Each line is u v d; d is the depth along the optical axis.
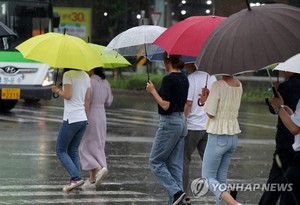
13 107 42.72
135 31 19.22
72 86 20.47
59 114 41.38
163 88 17.67
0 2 41.38
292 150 14.93
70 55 19.73
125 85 62.50
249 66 12.66
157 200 20.12
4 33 19.39
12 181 21.84
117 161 26.31
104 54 20.73
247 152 30.45
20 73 40.25
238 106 16.59
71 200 19.66
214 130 16.42
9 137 31.00
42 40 20.20
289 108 14.47
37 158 25.95
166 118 17.80
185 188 18.88
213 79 18.80
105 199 19.97
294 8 13.46
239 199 20.77
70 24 73.62
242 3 65.00
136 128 36.88
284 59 12.51
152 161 18.19
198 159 27.84
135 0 75.06
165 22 69.25
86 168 21.39
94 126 21.42
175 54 16.83
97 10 75.56
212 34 13.65
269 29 12.88
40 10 42.06
